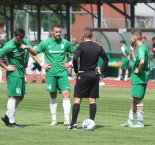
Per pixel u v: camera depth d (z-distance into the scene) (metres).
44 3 79.75
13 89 29.86
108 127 30.47
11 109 29.98
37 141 25.44
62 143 24.95
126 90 57.97
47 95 50.75
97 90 29.27
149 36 70.00
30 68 79.19
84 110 39.69
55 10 80.38
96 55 29.17
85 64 29.09
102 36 73.62
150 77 71.19
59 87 31.14
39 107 40.97
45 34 109.62
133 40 30.45
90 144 24.78
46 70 31.08
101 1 76.62
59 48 30.95
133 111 30.97
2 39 93.38
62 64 31.06
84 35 29.36
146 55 30.36
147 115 37.06
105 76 75.81
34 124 31.53
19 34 29.36
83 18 109.38
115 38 73.38
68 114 31.03
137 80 30.45
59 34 30.86
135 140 26.03
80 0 76.38
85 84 29.08
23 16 106.94
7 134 27.48
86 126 28.95
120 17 113.81
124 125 31.00
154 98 49.22
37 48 30.92
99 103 44.56
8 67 29.69
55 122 31.30
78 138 26.42
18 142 25.12
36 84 64.88
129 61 71.44
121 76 72.25
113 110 39.81
